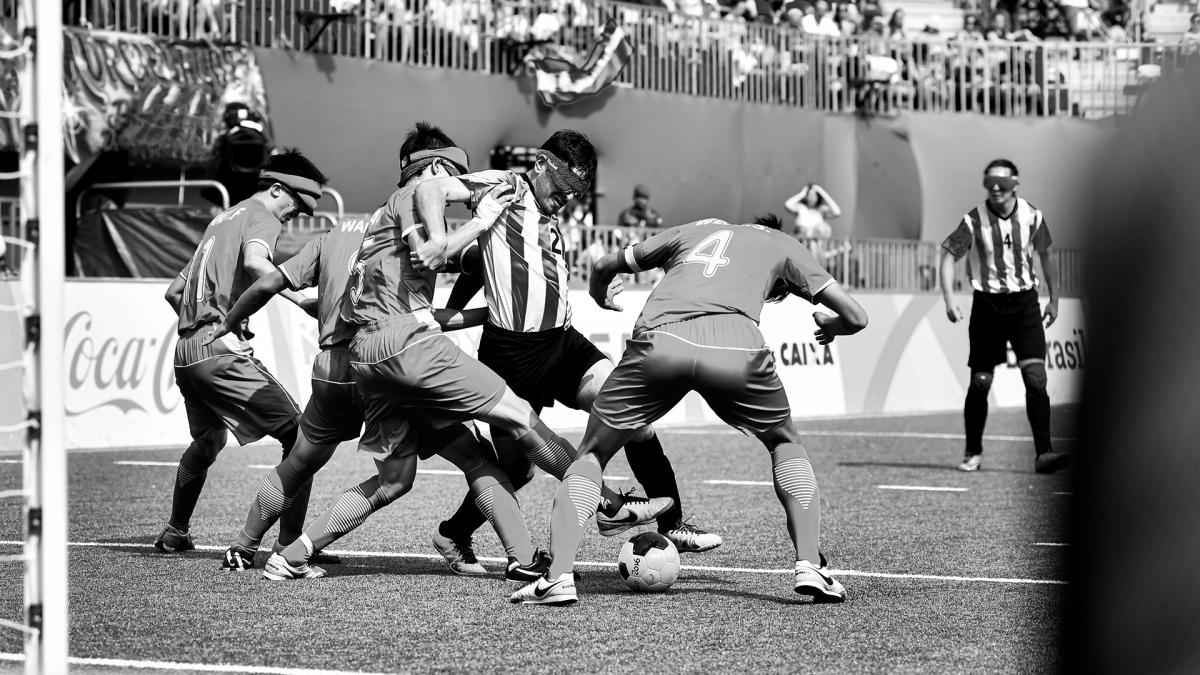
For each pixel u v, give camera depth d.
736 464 37.69
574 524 17.50
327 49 53.72
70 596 18.16
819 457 40.12
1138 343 7.47
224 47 50.31
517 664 14.16
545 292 19.84
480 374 18.36
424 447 19.42
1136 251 7.29
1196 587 9.13
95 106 47.03
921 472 36.06
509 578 19.23
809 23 69.31
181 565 20.88
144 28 49.72
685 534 21.05
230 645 15.07
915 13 81.75
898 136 68.44
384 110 55.16
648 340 17.36
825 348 57.69
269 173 21.95
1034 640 15.38
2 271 38.22
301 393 44.72
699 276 17.78
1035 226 34.75
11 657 14.05
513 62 59.31
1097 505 8.52
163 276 46.88
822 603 17.84
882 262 62.31
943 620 16.59
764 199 65.75
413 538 23.95
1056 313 35.22
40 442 12.01
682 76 63.50
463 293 20.69
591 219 60.53
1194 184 7.08
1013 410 61.38
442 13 56.81
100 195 50.47
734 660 14.36
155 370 42.56
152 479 33.16
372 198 55.16
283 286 20.11
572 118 60.53
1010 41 72.38
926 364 60.97
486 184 19.44
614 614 16.98
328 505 28.88
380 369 18.31
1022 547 23.12
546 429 18.61
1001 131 69.38
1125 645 9.47
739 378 17.27
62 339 12.08
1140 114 7.14
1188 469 7.82
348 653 14.67
